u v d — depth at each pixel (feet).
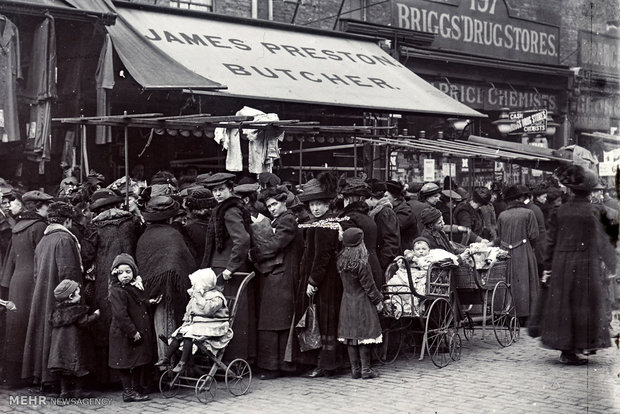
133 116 24.81
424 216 29.35
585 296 25.41
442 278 26.48
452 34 59.21
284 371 25.29
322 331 24.52
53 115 35.81
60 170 36.06
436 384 23.48
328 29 51.75
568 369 25.46
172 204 23.15
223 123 28.68
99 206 23.45
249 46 43.62
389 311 25.90
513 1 64.18
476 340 31.12
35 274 22.66
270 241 24.64
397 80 47.83
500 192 45.88
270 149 33.45
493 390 22.62
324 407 20.94
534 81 65.31
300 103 38.96
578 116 66.59
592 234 25.63
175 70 35.68
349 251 23.82
